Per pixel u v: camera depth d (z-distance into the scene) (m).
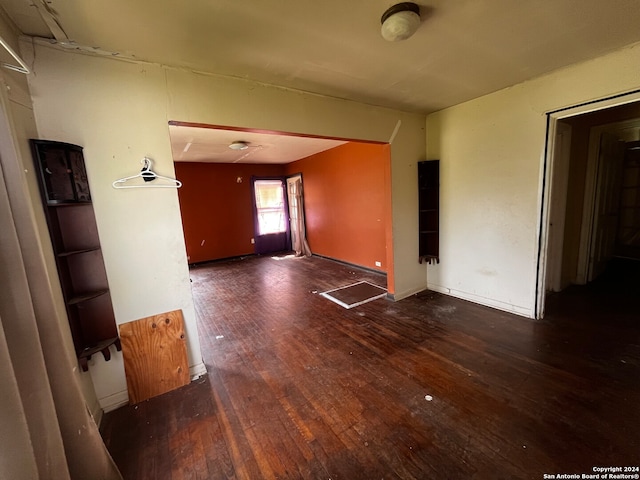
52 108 1.62
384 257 4.75
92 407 1.77
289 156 6.19
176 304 2.12
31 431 0.89
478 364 2.15
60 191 1.58
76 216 1.75
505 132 2.79
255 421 1.73
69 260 1.75
